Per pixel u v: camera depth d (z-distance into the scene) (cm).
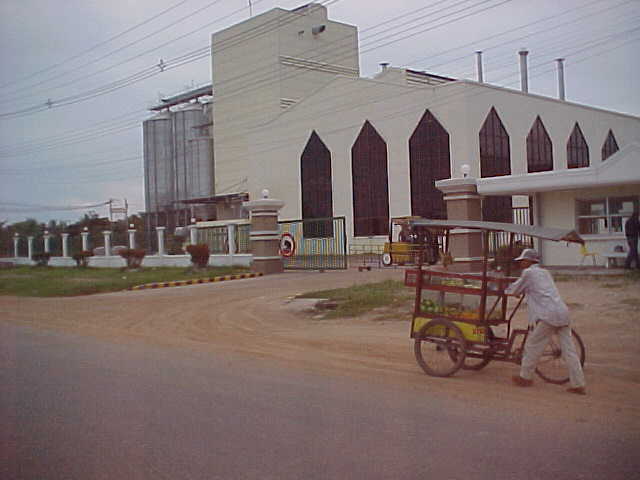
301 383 888
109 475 553
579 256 2217
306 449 604
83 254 4444
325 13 5725
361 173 4594
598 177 2039
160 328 1546
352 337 1270
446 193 2300
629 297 1461
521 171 4425
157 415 738
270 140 5206
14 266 5097
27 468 578
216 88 5931
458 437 631
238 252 3272
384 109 4441
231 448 612
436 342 922
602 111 5309
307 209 4953
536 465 548
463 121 4028
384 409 741
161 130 6656
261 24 5534
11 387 906
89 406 789
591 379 866
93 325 1639
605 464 549
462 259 2234
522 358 853
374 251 4450
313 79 5634
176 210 6538
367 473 538
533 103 4581
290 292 2111
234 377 941
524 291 839
